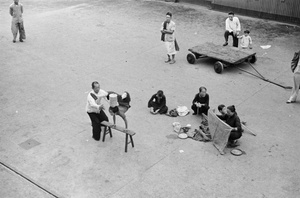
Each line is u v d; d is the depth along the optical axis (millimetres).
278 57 14953
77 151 9484
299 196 7957
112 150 9516
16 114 11156
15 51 15844
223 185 8305
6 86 12859
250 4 19203
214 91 12406
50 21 19562
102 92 9648
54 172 8758
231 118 9516
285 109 11336
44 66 14406
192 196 7996
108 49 15961
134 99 11914
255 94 12219
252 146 9625
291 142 9758
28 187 8305
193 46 16094
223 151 9367
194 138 9938
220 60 13539
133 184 8352
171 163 9016
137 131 10281
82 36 17453
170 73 13766
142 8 21531
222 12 20406
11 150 9523
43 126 10562
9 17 20578
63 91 12492
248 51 14180
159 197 7977
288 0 17906
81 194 8070
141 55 15352
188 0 22141
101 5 22297
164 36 14125
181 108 11164
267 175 8594
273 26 18094
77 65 14469
